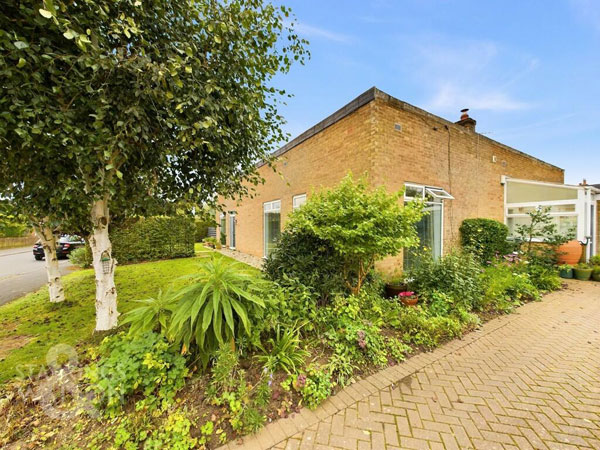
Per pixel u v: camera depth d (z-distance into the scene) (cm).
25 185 252
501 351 308
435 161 602
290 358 248
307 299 334
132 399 204
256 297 244
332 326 314
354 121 537
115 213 365
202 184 355
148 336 220
